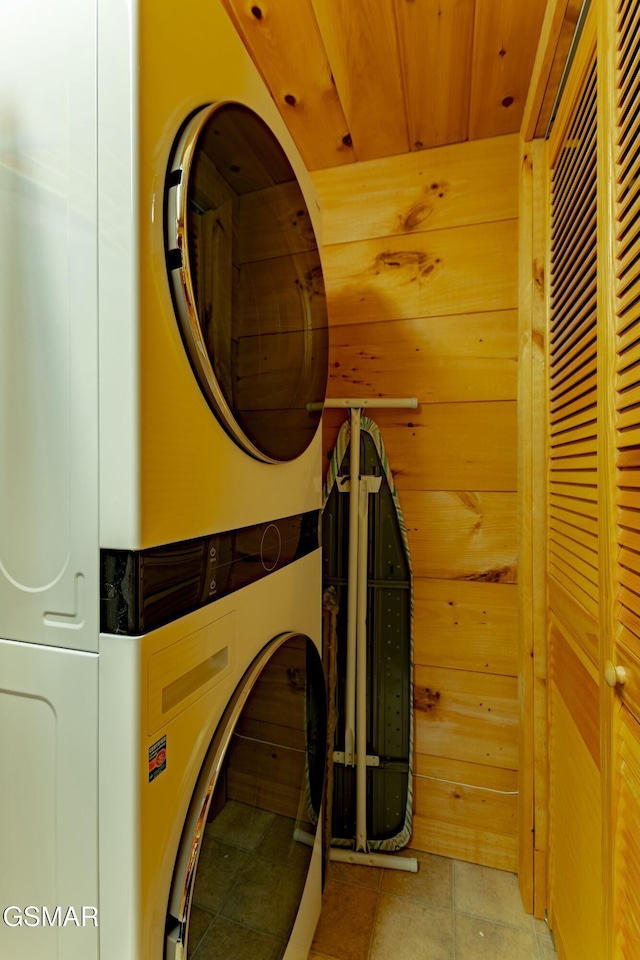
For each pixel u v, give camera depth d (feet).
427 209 4.46
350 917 3.71
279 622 2.59
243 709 2.08
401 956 3.41
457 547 4.40
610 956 2.14
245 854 2.20
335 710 4.36
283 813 2.67
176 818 1.63
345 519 4.61
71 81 1.54
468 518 4.37
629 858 2.02
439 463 4.44
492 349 4.31
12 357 1.63
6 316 1.64
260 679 2.28
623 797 2.09
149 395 1.51
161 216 1.57
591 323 2.69
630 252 2.03
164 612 1.58
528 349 3.88
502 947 3.48
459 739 4.35
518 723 4.11
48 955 1.57
